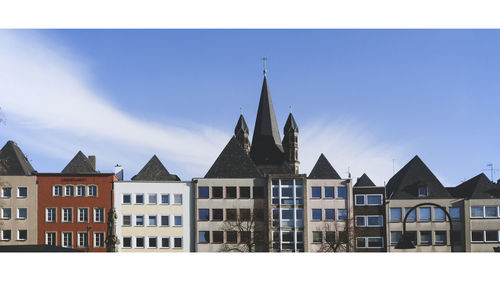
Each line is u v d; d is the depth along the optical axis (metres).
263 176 76.25
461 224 73.62
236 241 72.50
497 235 73.19
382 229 73.50
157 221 73.69
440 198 74.25
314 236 73.19
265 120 118.56
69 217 73.69
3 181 73.00
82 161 78.81
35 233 73.25
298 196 73.50
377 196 74.19
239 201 73.81
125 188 74.31
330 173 76.25
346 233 71.56
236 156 76.94
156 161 80.06
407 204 74.06
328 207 73.81
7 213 73.69
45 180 74.31
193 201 74.25
